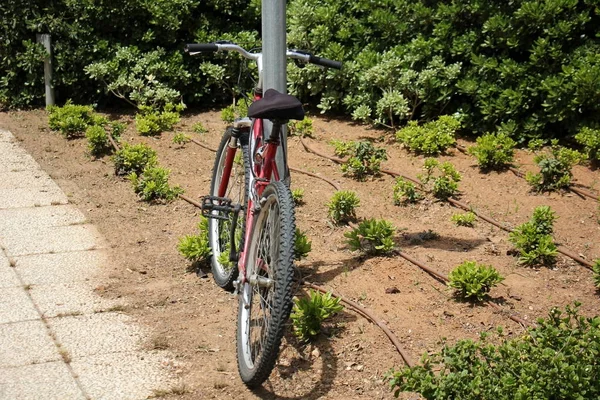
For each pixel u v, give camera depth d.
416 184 7.20
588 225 6.34
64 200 7.03
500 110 7.95
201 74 9.77
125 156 7.56
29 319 5.00
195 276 5.67
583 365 3.86
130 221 6.62
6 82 9.59
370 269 5.66
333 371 4.51
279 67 5.23
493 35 8.19
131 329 4.93
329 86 9.26
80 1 9.52
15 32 9.48
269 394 4.30
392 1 9.02
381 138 8.48
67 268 5.75
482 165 7.51
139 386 4.33
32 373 4.41
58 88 9.75
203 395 4.29
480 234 6.27
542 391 3.75
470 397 3.72
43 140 8.62
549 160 6.94
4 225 6.46
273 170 4.68
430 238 6.18
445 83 8.25
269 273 4.26
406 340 4.77
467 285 5.16
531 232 5.82
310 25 9.34
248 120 5.30
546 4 7.79
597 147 7.30
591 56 7.62
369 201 6.94
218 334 4.90
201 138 8.73
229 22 10.19
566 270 5.65
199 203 6.90
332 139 8.52
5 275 5.61
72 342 4.75
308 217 6.62
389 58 8.65
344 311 5.10
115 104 9.89
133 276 5.65
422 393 3.81
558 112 7.69
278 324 3.97
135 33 9.70
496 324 4.95
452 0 8.48
